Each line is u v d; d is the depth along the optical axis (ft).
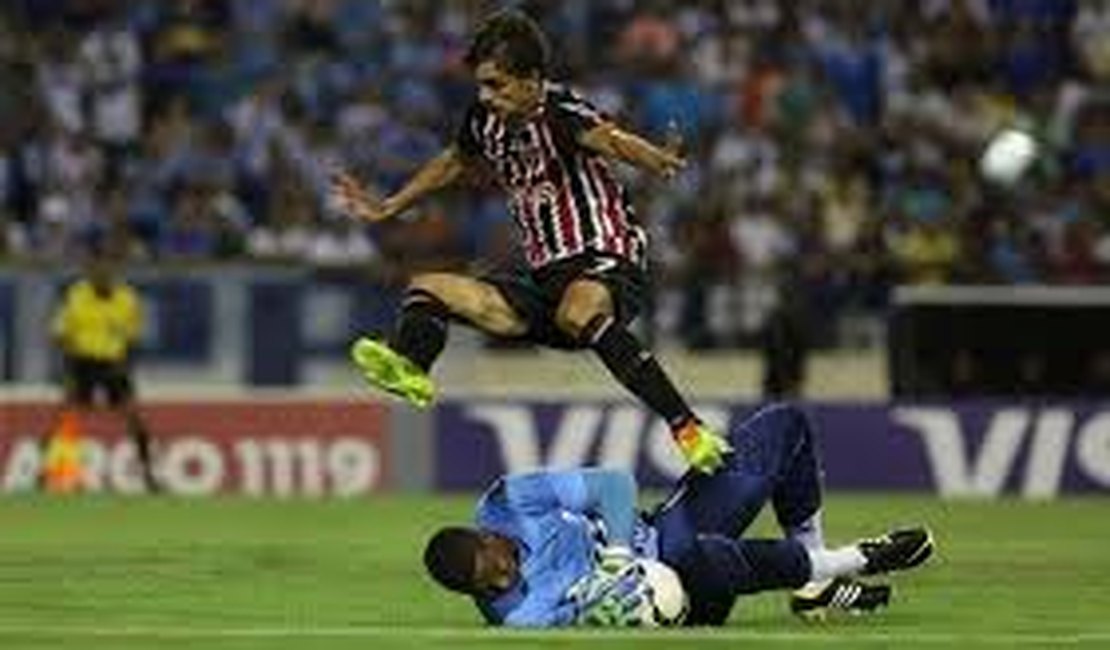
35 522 200.75
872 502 233.76
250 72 315.37
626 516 107.86
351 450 252.62
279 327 273.95
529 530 107.14
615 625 106.52
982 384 253.85
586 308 121.80
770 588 109.60
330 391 266.36
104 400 257.96
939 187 298.56
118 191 299.17
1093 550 171.42
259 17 321.93
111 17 322.14
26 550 166.09
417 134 306.76
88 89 313.32
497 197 284.00
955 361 254.06
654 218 286.25
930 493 248.52
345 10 321.93
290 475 252.83
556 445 249.34
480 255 279.08
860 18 322.75
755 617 115.65
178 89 315.58
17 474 255.91
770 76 313.32
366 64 315.99
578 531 107.24
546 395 250.16
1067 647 103.60
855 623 114.01
